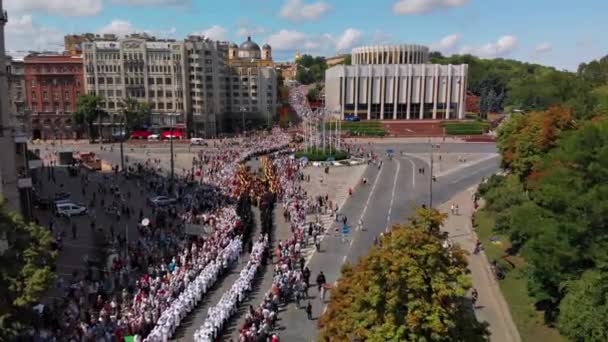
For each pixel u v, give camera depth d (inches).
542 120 2674.7
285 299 1828.2
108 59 6786.4
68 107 6894.7
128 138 6756.9
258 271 2071.9
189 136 7140.8
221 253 2065.7
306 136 5831.7
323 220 2893.7
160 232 2447.1
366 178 4156.0
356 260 2233.0
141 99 6909.5
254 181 3501.5
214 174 4013.3
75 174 4249.5
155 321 1566.2
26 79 6761.8
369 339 991.0
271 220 2822.3
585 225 1544.0
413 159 5152.6
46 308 1578.5
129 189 3681.1
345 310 1112.2
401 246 1017.5
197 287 1750.7
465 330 1021.2
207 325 1491.1
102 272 1973.4
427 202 3353.8
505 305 1828.2
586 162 1658.5
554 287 1652.3
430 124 7805.1
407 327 969.5
